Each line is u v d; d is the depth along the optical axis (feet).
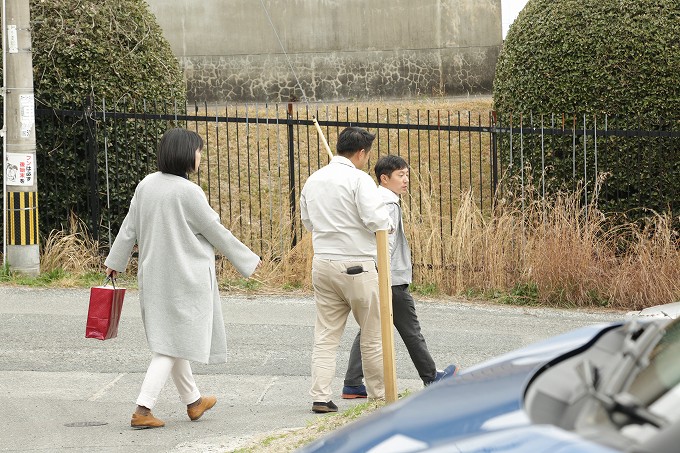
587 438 10.46
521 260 55.72
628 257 55.06
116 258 31.73
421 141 84.64
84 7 58.44
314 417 32.32
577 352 14.21
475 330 47.16
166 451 28.27
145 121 56.59
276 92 99.19
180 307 30.66
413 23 97.76
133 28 59.88
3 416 32.37
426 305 52.80
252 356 41.39
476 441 11.40
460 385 14.14
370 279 31.99
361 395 35.45
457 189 76.28
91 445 29.07
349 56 98.58
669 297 52.85
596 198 56.59
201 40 99.30
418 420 13.02
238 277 56.13
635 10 60.29
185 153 31.01
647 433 10.32
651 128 59.57
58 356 40.29
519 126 63.05
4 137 53.78
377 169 34.32
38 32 57.98
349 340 44.60
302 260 56.29
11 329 44.29
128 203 59.72
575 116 60.85
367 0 97.91
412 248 56.85
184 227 30.76
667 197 58.95
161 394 36.22
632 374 11.99
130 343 42.52
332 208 31.89
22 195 53.78
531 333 46.78
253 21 98.78
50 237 56.90
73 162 58.75
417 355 33.94
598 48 60.29
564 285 54.08
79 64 57.98
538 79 61.93
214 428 31.09
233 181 77.71
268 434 29.58
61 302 49.55
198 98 99.60
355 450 12.78
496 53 97.25
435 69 97.91
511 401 12.53
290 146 58.44
